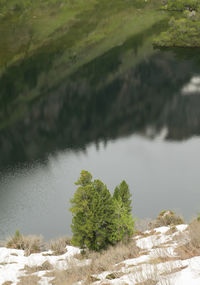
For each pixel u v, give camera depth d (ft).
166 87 296.30
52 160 203.51
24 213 150.82
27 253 61.93
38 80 317.83
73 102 280.31
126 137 230.07
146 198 162.09
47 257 58.34
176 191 167.84
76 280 36.60
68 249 63.98
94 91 295.28
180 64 335.88
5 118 259.39
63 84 309.42
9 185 175.11
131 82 307.78
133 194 166.20
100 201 60.23
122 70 330.95
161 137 228.43
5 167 195.52
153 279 25.55
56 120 254.68
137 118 253.44
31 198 162.71
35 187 173.27
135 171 189.26
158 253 34.47
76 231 61.46
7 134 237.86
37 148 218.59
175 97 280.72
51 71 334.65
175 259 31.22
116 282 28.45
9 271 48.96
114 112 263.29
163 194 165.37
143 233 64.44
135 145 219.41
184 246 34.32
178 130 236.43
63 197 163.94
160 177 181.98
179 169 189.06
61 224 142.41
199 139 223.71
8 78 321.73
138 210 151.23
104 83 307.37
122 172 188.65
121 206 62.69
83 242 61.41
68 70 336.08
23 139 230.89
